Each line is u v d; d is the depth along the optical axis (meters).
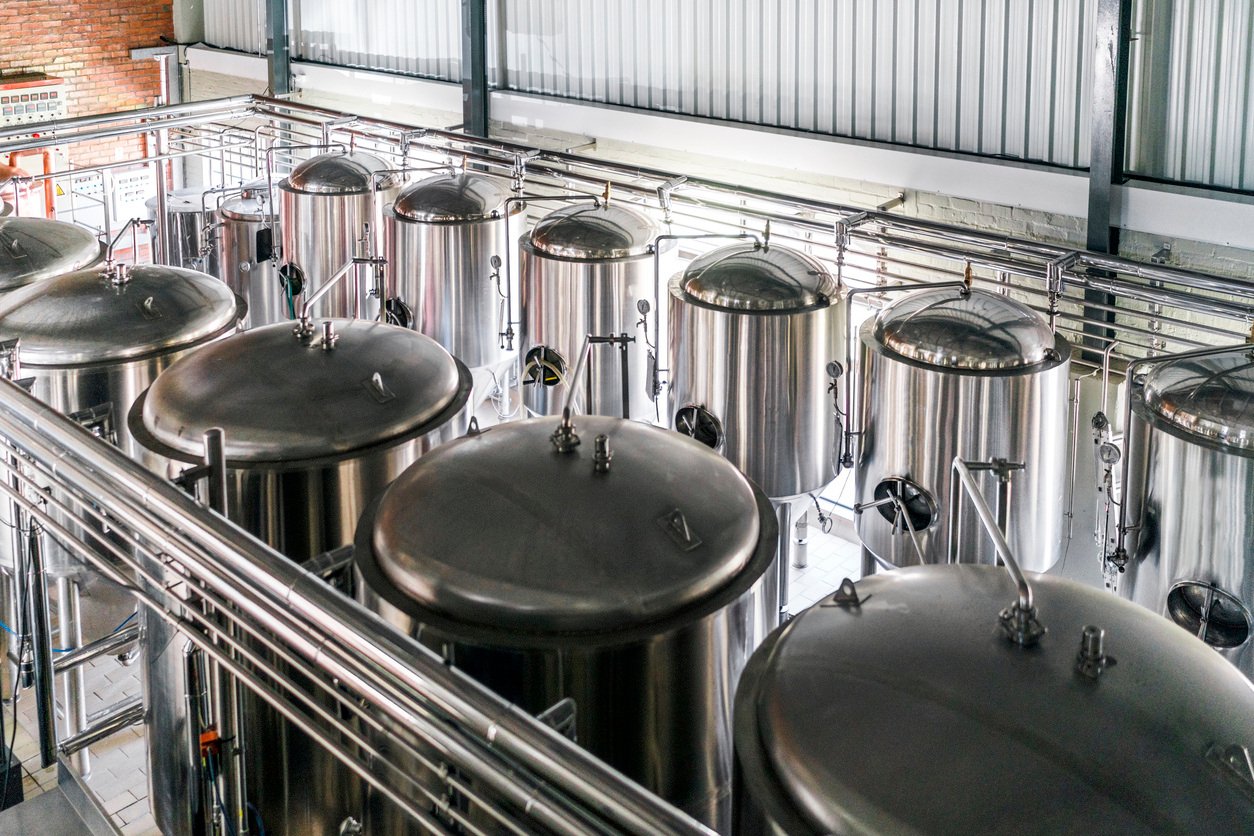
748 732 2.31
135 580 3.88
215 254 7.72
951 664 2.24
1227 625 3.52
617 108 7.49
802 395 4.53
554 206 7.78
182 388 3.70
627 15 7.41
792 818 2.12
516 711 1.96
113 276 4.64
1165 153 5.46
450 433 3.82
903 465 4.10
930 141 6.25
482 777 1.96
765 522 3.16
